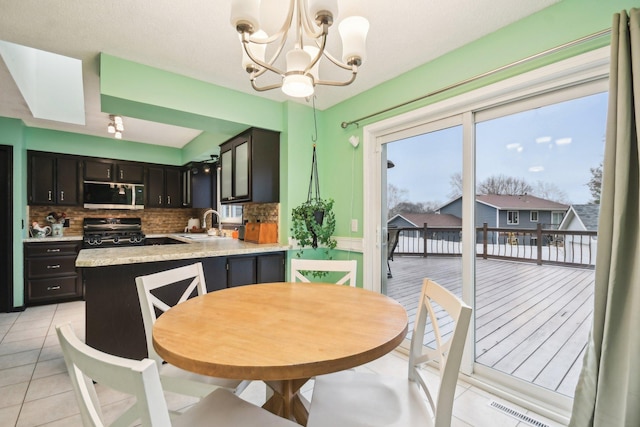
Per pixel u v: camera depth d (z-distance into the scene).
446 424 0.93
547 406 1.77
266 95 2.97
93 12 1.76
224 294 1.57
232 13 1.03
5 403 1.83
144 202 5.12
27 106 3.23
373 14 1.77
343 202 3.12
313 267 2.05
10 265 3.61
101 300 2.11
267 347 0.93
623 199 1.31
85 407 0.70
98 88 2.77
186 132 4.45
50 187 4.27
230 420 1.03
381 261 2.86
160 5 1.71
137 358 2.21
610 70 1.36
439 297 1.20
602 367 1.34
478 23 1.86
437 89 2.24
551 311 1.91
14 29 1.91
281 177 3.19
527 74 1.78
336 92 2.89
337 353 0.90
